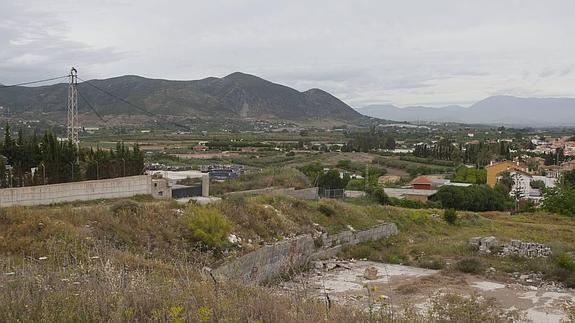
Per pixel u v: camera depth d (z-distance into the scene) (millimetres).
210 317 6891
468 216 40688
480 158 100812
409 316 9852
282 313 7738
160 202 22359
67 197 23938
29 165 34125
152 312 6859
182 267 12344
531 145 151750
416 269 23859
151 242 18016
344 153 113500
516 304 18141
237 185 40562
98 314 6695
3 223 15500
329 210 29688
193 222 19953
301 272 21078
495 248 26875
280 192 35469
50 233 15148
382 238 31016
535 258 24906
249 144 114250
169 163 74500
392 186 69188
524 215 46219
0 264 10078
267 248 20641
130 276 9203
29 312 6500
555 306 17922
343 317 8336
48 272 8914
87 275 8836
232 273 16953
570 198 48500
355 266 24281
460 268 23266
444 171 91875
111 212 19031
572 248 26969
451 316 12562
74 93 47906
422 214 37594
